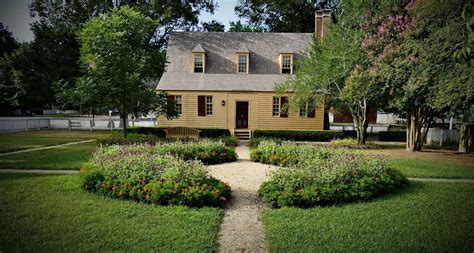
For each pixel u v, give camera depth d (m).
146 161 7.86
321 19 22.77
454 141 18.45
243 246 4.55
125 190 6.46
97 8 27.44
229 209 6.28
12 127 23.00
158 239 4.61
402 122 34.72
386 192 7.20
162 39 29.91
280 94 19.69
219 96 21.67
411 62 11.79
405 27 13.26
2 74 32.12
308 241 4.61
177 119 21.77
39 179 8.01
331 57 15.82
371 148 16.08
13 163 10.27
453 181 8.77
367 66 15.34
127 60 15.56
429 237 4.75
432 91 11.88
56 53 27.61
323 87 17.08
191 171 7.14
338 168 7.50
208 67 22.89
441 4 10.41
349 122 39.38
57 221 5.23
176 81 21.94
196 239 4.62
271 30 33.19
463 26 9.70
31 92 31.56
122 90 15.23
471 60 4.35
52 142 16.20
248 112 21.89
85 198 6.48
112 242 4.49
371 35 15.08
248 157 13.18
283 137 20.34
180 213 5.66
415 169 10.20
